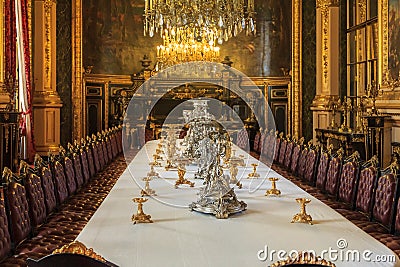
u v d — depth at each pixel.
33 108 10.32
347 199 4.29
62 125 11.13
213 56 9.33
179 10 7.89
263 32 12.38
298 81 11.55
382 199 3.60
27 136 9.51
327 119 10.70
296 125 11.57
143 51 12.45
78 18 11.26
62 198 4.37
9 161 7.61
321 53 10.93
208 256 2.33
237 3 8.06
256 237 2.63
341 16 10.77
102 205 3.47
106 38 12.02
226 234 2.70
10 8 8.24
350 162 4.37
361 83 9.91
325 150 5.14
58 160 4.58
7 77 7.98
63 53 11.12
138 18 12.43
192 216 3.11
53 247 3.23
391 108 7.66
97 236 2.68
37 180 3.71
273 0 12.26
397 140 7.62
